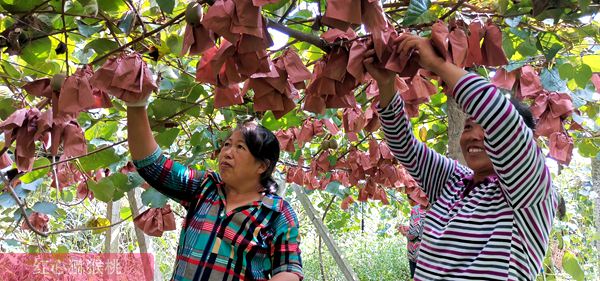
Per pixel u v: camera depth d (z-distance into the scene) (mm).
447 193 1521
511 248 1290
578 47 1867
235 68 1180
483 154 1416
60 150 2193
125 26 1428
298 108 2562
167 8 1285
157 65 2139
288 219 1606
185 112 2307
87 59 1947
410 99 1568
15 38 1456
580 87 1729
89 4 1470
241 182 1618
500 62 1273
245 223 1540
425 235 1437
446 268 1336
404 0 1634
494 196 1361
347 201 4465
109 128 2590
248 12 1035
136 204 3391
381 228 8891
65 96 1197
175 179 1632
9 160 1762
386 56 1237
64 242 5516
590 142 3221
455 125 2201
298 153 3598
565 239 3764
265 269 1570
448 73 1213
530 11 1430
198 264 1512
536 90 1735
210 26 1046
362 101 2488
